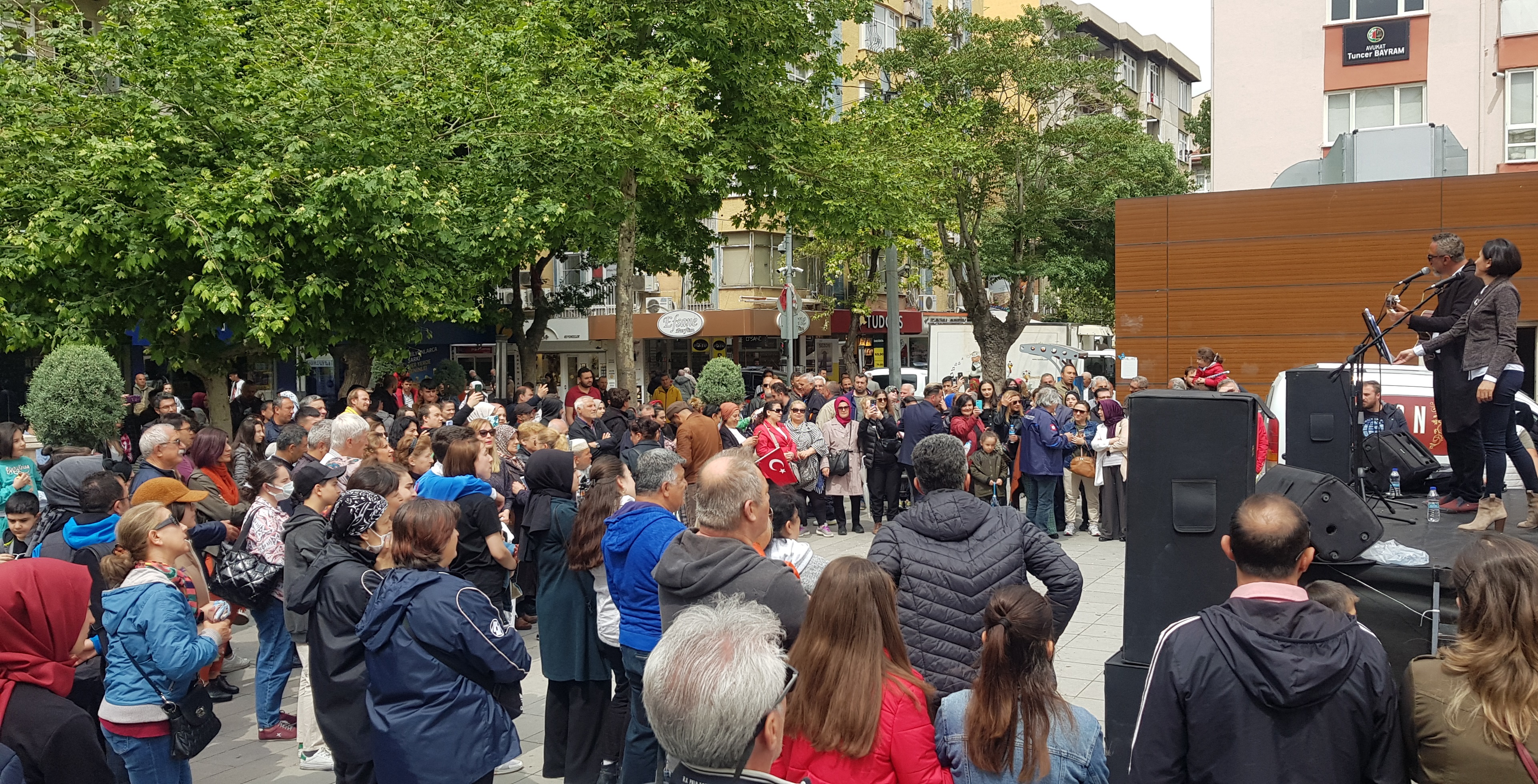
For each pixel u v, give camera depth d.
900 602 4.04
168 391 11.16
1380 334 5.91
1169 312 16.23
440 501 4.21
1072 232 35.12
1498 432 5.41
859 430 13.38
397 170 13.80
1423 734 2.77
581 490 8.04
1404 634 4.30
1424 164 16.20
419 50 15.48
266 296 13.04
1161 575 4.40
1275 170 24.16
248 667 8.03
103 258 12.36
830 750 2.91
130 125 13.05
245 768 5.92
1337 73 23.61
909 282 32.50
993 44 31.02
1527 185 14.51
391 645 3.93
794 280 36.34
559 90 15.57
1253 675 2.81
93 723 3.42
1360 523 4.31
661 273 27.58
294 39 14.98
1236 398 4.32
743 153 18.84
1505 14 21.88
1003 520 4.16
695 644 2.17
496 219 15.65
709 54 17.66
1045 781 2.92
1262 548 2.92
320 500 5.70
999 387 25.50
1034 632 2.98
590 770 5.46
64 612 3.46
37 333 12.62
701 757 2.09
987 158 29.86
